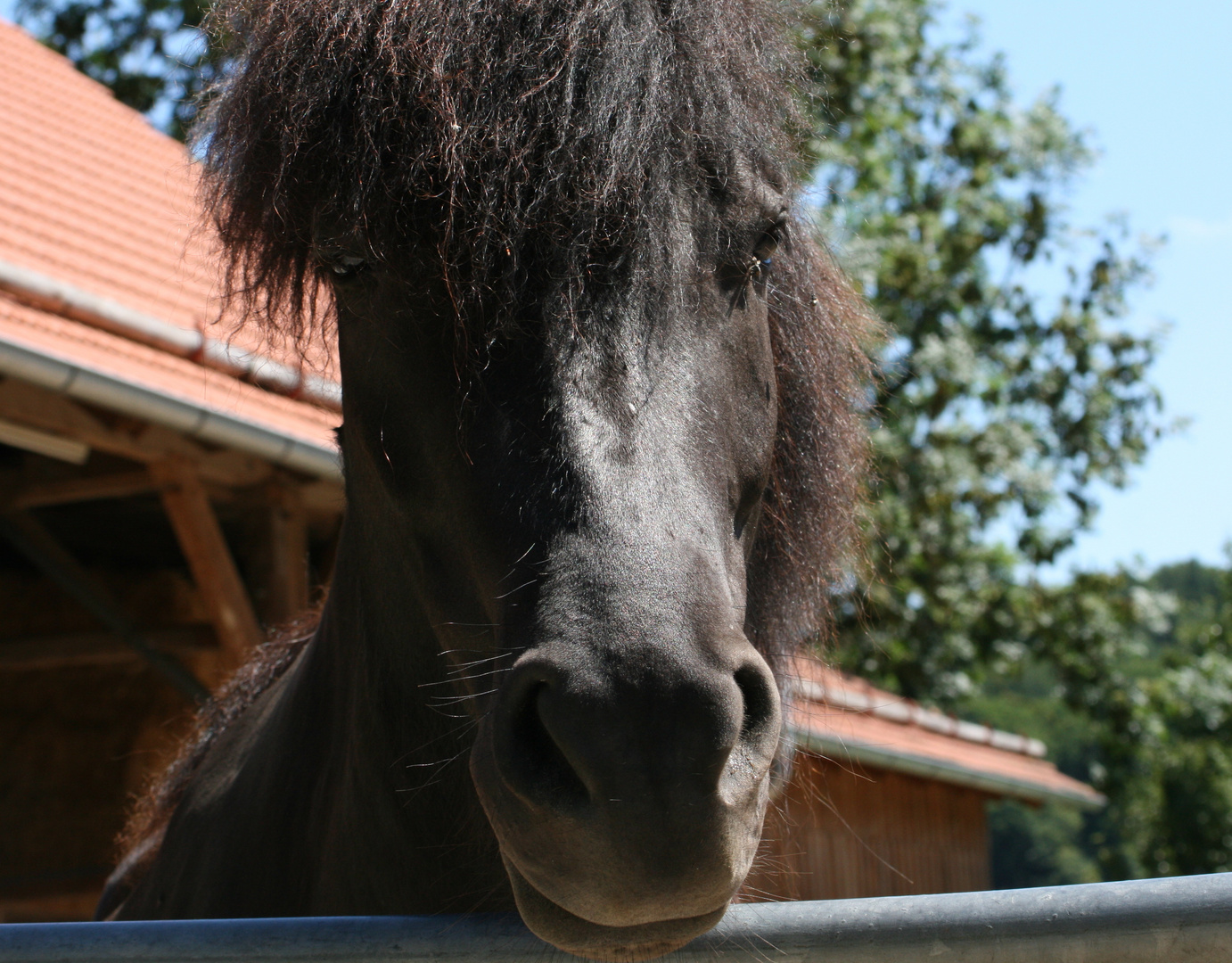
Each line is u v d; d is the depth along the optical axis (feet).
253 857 5.99
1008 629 44.96
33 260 15.46
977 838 29.25
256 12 5.20
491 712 3.48
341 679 5.71
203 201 5.38
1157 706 51.96
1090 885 3.22
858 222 39.37
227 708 7.82
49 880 18.33
